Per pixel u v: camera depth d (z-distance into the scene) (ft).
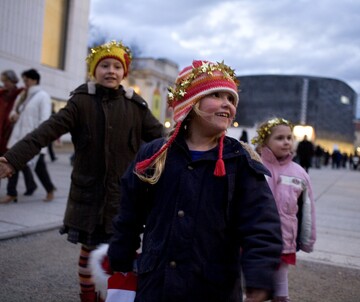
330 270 13.84
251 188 5.28
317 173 71.61
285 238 10.08
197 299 5.10
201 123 5.57
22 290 10.44
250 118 275.39
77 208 8.89
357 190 41.19
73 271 12.03
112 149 8.94
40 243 14.52
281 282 9.88
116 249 5.90
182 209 5.26
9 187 20.11
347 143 314.96
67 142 65.41
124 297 5.76
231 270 5.29
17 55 52.75
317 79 273.13
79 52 65.82
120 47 9.31
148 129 9.59
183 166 5.42
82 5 65.67
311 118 267.39
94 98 9.09
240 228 5.22
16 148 8.34
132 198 5.88
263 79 275.39
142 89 128.06
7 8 50.80
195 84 5.52
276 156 10.85
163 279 5.19
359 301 11.26
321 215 24.07
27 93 20.68
